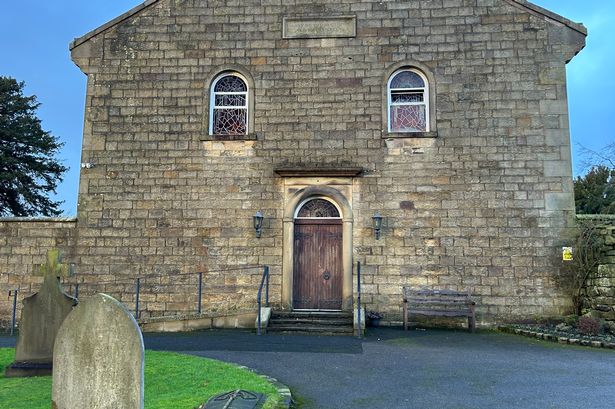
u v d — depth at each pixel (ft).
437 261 47.98
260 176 50.31
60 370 18.13
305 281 49.37
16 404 21.90
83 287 49.19
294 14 52.34
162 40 52.70
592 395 24.02
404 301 45.78
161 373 26.48
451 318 47.42
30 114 124.16
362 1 52.11
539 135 49.01
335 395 23.89
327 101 51.01
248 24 52.49
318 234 50.06
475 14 50.98
